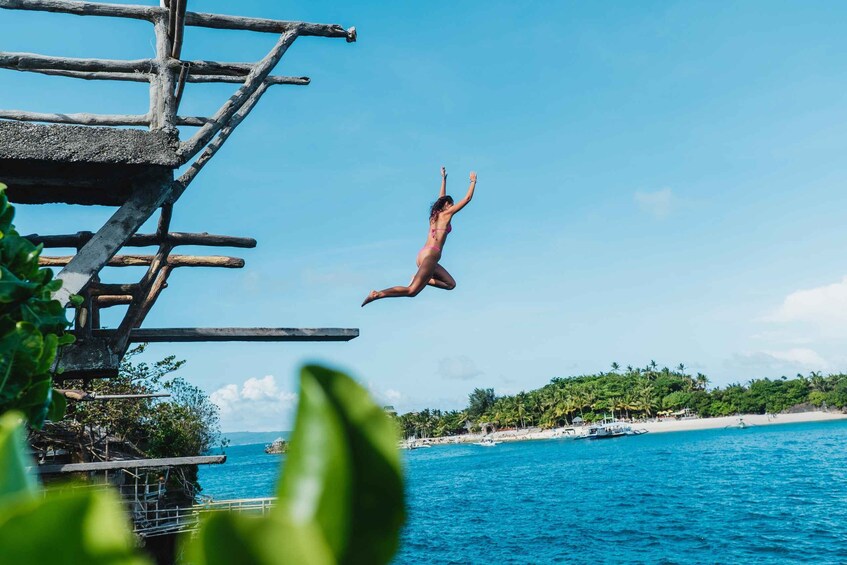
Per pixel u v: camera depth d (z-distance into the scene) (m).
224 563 0.32
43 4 6.75
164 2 7.20
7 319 3.08
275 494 0.37
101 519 0.29
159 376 27.64
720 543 35.81
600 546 37.19
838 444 98.19
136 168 6.83
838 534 35.84
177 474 27.77
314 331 8.88
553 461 106.62
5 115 6.83
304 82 8.51
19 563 0.28
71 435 22.27
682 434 158.62
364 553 0.37
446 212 7.27
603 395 176.88
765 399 171.00
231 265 9.86
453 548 38.91
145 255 9.74
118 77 7.35
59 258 9.38
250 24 7.79
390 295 7.02
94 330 8.23
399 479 0.38
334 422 0.37
